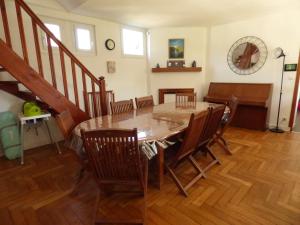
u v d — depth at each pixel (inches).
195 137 79.0
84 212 70.8
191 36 187.5
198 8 134.8
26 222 66.3
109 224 64.0
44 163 109.1
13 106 122.2
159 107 119.4
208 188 82.8
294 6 134.3
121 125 79.9
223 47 181.9
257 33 161.8
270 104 162.6
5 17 86.7
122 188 78.6
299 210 68.9
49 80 134.8
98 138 53.7
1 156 118.2
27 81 94.3
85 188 85.3
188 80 194.7
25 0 117.9
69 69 143.5
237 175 92.5
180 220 65.6
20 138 115.2
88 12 140.6
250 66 169.2
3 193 82.4
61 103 106.3
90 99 153.6
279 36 151.9
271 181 87.0
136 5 127.2
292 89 151.9
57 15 133.5
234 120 169.9
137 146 53.7
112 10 136.5
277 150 120.1
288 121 157.0
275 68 157.5
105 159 57.7
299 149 121.0
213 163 100.3
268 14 151.3
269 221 64.2
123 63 176.6
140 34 186.9
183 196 77.9
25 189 85.0
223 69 185.3
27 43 122.6
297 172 94.3
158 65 191.2
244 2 125.1
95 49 156.7
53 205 74.7
